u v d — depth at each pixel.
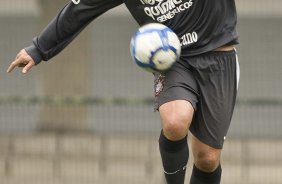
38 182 40.97
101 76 52.97
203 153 21.00
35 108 48.19
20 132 47.62
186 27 20.27
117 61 53.69
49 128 47.62
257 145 43.62
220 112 20.73
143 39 19.34
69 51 49.22
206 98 20.58
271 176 42.03
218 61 20.58
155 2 20.19
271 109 47.22
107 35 57.59
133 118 48.09
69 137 45.19
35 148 44.94
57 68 49.09
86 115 47.69
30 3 59.69
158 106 20.00
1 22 58.44
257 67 53.50
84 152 44.41
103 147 44.62
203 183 21.73
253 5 56.78
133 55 19.59
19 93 54.03
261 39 56.16
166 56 19.28
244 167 42.50
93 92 51.59
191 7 20.12
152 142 44.47
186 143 20.00
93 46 54.84
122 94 52.38
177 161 19.94
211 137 20.80
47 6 50.03
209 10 20.22
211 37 20.39
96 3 20.73
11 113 48.22
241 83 53.22
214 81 20.61
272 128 47.56
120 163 43.41
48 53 21.33
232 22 20.64
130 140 44.56
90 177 42.03
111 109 47.81
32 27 58.72
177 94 19.80
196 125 20.91
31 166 43.56
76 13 20.92
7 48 56.09
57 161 43.94
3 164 43.72
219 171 21.86
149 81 52.50
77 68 49.25
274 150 43.41
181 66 20.38
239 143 43.62
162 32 19.39
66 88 49.12
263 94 52.66
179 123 19.33
